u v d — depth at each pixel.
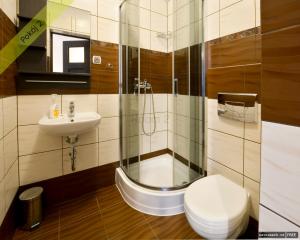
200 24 1.72
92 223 1.56
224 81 1.51
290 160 0.45
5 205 1.26
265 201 0.50
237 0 1.38
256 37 1.27
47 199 1.77
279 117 0.46
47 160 1.74
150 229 1.49
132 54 2.05
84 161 1.94
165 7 2.31
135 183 1.81
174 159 2.15
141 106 2.21
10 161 1.38
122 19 1.98
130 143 2.10
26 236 1.42
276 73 0.46
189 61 1.89
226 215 1.05
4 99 1.26
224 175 1.57
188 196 1.23
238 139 1.44
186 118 1.96
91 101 1.91
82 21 1.80
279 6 0.45
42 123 1.41
